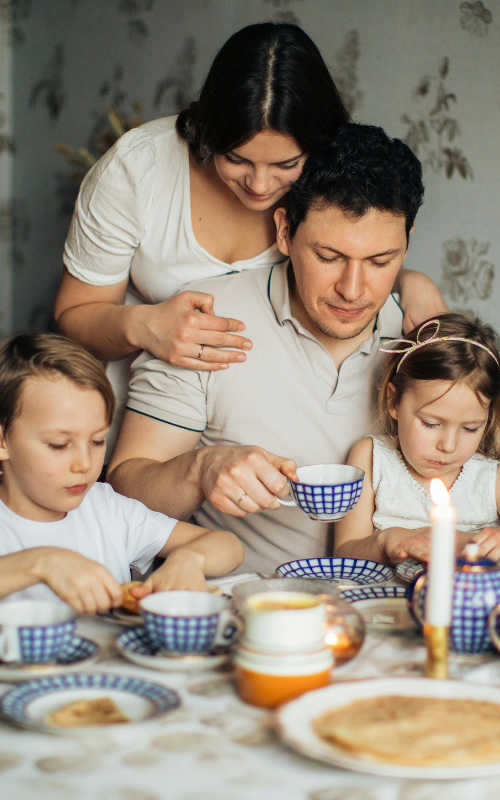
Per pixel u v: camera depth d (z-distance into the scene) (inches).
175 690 28.7
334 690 27.1
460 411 55.2
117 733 25.7
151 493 54.6
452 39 127.5
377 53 130.0
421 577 35.5
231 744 25.2
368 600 39.6
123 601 37.6
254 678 27.9
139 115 134.5
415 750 22.9
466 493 59.2
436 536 29.5
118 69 147.4
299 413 60.6
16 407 43.3
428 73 128.7
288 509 60.4
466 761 22.5
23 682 29.5
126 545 49.8
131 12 144.9
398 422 58.5
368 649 34.0
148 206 63.6
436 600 29.4
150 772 23.4
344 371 60.0
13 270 165.6
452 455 56.5
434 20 127.9
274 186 54.8
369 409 61.9
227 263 65.3
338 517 46.2
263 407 60.4
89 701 27.8
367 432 61.9
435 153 129.7
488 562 34.7
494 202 128.4
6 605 33.1
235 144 51.7
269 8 134.0
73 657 32.6
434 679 27.9
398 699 26.7
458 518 58.9
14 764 23.9
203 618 31.0
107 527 49.4
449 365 54.5
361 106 131.4
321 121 51.9
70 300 68.0
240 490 48.4
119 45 146.9
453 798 22.2
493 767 22.1
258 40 50.6
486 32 126.6
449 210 130.3
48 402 42.6
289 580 34.4
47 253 160.2
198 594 34.0
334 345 60.2
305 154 52.8
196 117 57.1
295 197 52.7
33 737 25.7
